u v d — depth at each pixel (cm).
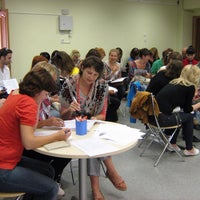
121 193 283
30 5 669
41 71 196
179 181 309
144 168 340
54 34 709
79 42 747
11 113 183
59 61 354
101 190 287
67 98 269
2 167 183
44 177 194
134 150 392
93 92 265
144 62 625
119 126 236
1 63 480
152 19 859
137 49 770
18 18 659
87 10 745
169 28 898
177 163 353
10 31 655
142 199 273
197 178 316
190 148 370
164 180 311
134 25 829
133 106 354
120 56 746
